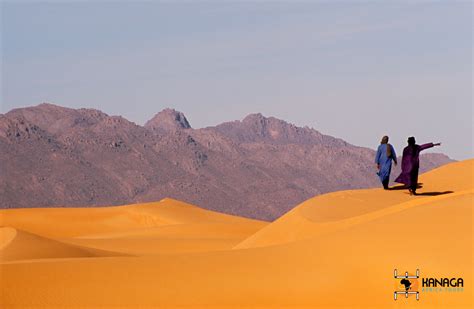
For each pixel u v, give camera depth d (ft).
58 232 439.22
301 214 165.89
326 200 175.11
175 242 253.44
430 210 95.50
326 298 78.69
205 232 336.70
